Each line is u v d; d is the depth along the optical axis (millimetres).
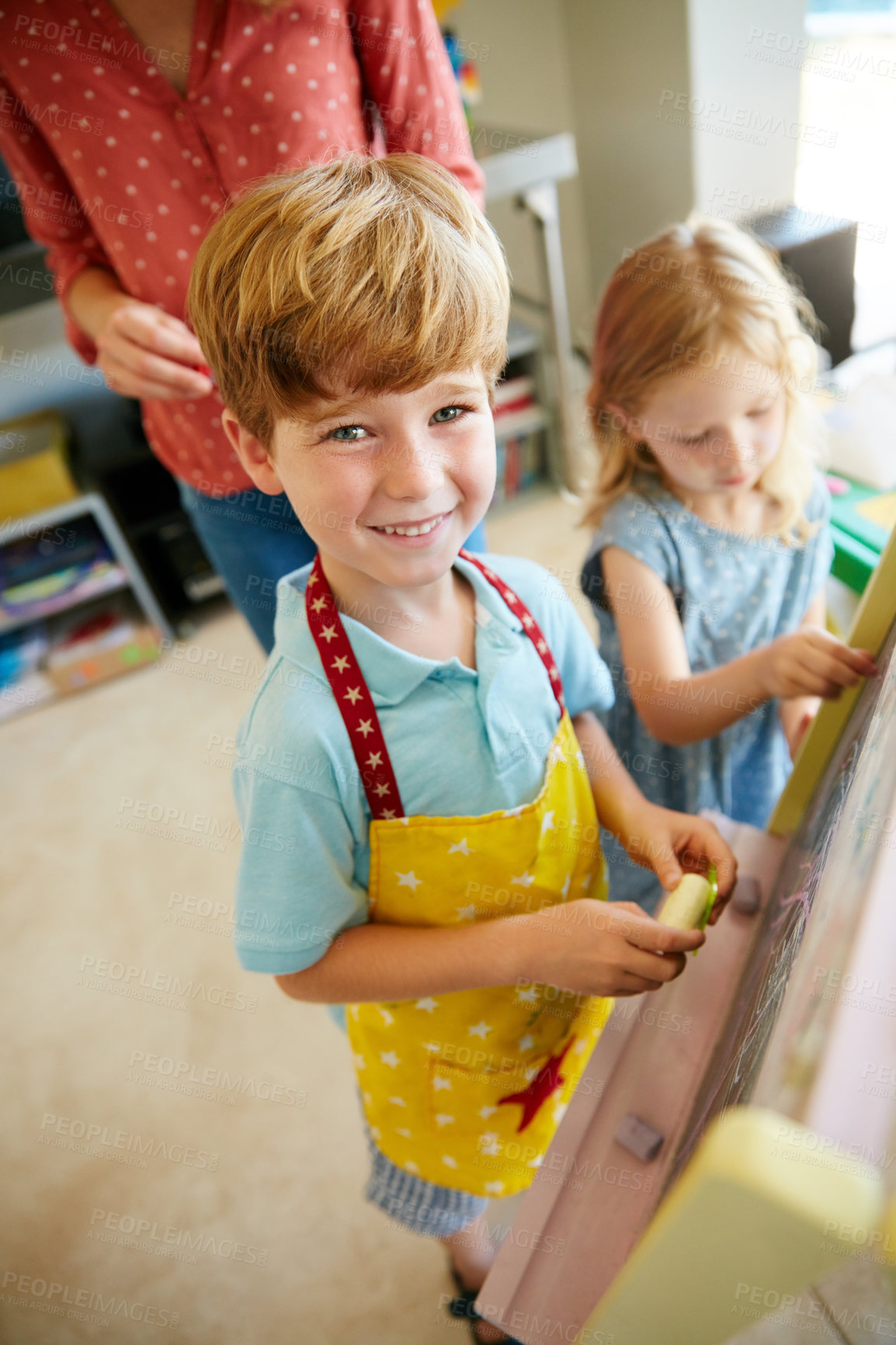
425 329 460
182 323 994
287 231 475
